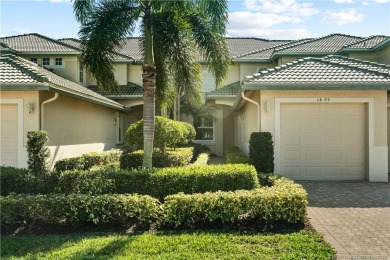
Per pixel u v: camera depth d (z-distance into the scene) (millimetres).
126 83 22750
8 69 11391
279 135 11148
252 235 5762
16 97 11055
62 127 12984
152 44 10422
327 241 5594
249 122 14688
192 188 7473
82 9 10289
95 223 6227
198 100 11188
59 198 6453
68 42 24109
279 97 11117
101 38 9938
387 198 8719
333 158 11305
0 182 7789
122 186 7555
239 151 16328
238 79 22531
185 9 10742
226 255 4871
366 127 11219
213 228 6258
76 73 20094
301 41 22125
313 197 8859
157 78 11961
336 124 11336
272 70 11789
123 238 5652
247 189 7473
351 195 9078
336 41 21094
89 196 6605
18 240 5664
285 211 6262
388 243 5512
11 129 11164
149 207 6375
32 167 10047
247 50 25234
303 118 11297
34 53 19578
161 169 7938
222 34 10586
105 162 14547
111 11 10312
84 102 15555
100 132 18125
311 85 10680
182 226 6348
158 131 12766
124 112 23234
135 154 12328
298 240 5484
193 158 17250
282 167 11281
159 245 5273
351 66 11953
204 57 10781
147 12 10609
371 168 11078
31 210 6301
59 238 5750
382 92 11078
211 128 22562
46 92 11633
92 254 4926
